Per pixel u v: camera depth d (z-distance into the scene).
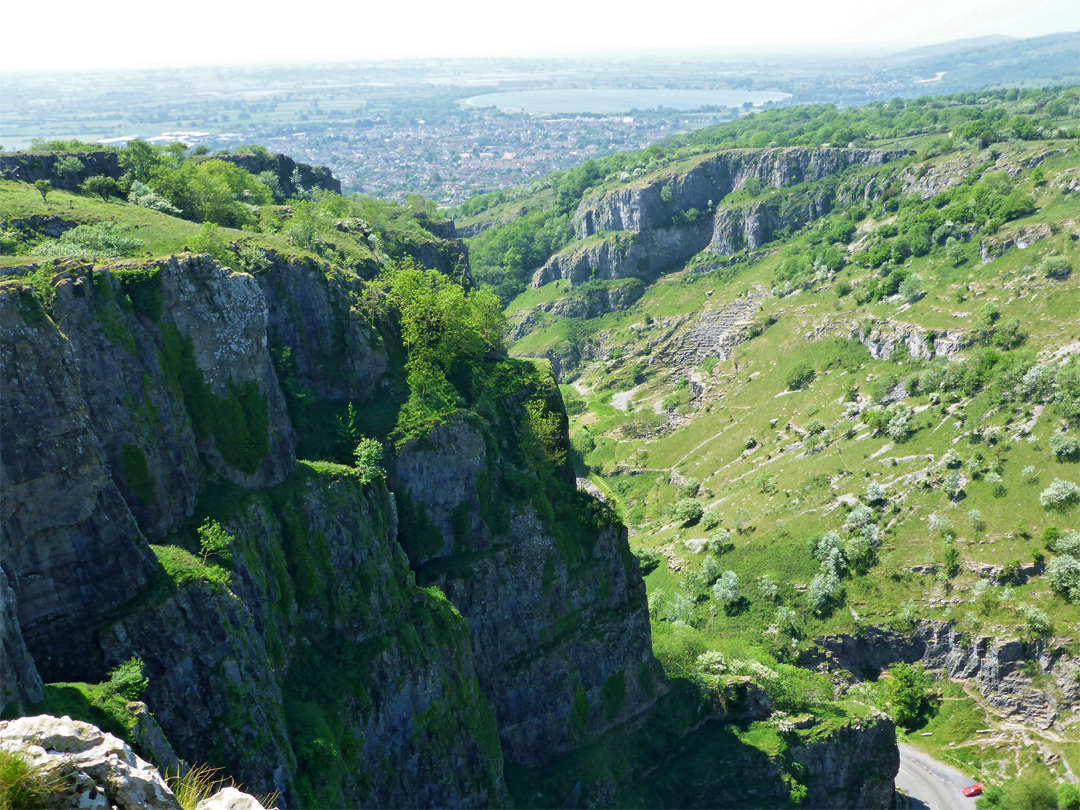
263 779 47.88
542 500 84.62
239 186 123.00
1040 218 191.50
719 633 135.62
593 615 88.31
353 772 58.06
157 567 47.66
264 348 62.59
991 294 179.38
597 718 88.38
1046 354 153.25
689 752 94.00
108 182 99.56
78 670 43.19
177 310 55.44
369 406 81.25
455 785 67.62
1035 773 113.94
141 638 44.97
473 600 79.81
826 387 191.25
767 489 165.75
